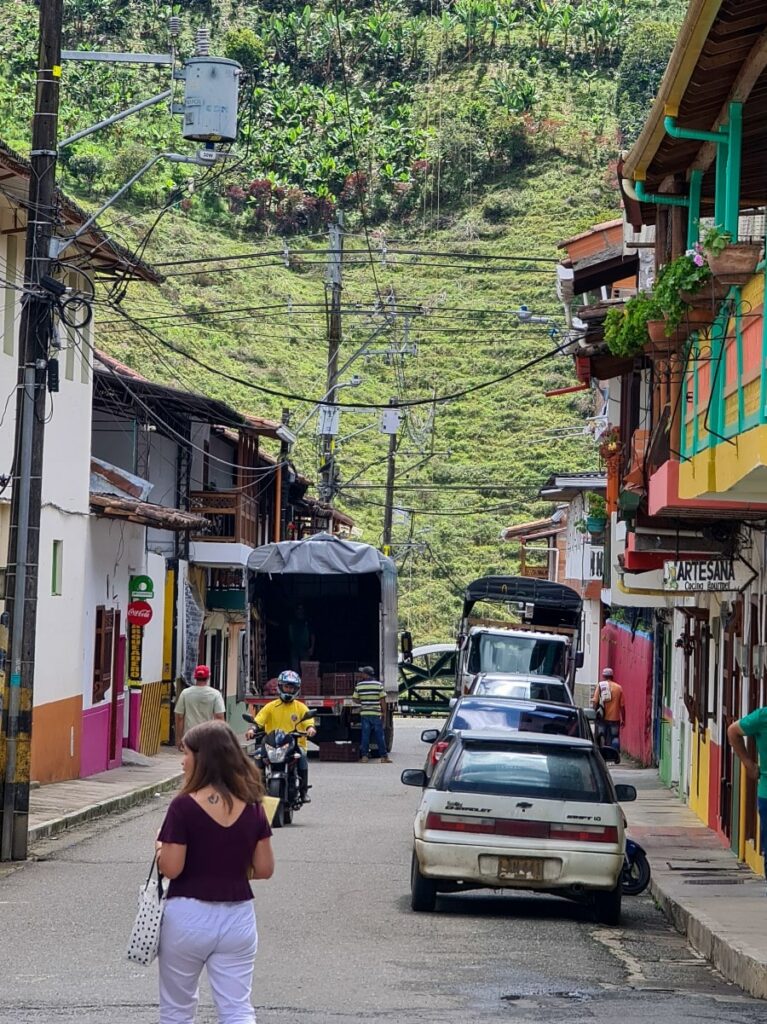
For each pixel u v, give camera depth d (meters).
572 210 99.69
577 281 26.17
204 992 10.39
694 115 13.41
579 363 25.73
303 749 22.47
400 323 68.31
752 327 11.55
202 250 84.44
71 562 26.81
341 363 82.81
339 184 97.31
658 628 34.50
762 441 10.72
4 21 83.69
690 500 14.69
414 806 25.11
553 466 79.06
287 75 101.06
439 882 14.17
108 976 10.61
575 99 112.62
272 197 93.75
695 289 12.85
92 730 28.72
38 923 13.09
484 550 76.06
